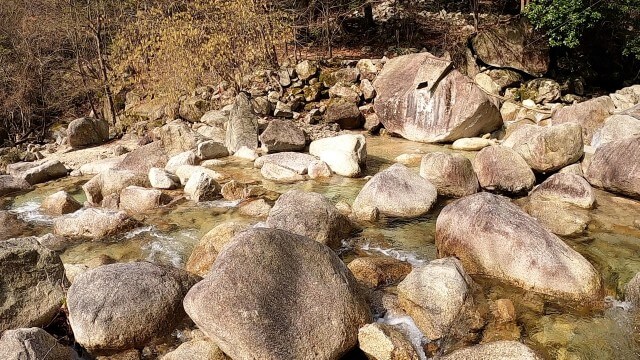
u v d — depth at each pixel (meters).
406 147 12.78
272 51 16.98
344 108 14.57
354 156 10.62
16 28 18.41
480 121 12.61
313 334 4.33
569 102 15.23
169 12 17.88
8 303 4.91
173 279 5.29
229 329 4.19
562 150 8.90
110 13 20.27
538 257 5.59
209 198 9.32
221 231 6.68
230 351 4.23
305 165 10.67
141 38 17.83
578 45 16.47
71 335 5.02
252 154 12.02
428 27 19.67
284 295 4.45
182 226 8.15
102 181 9.95
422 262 6.49
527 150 9.21
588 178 8.86
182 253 7.20
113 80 18.06
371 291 5.62
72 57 20.22
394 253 6.80
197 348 4.54
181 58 16.16
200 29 16.03
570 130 8.92
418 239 7.21
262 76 16.53
